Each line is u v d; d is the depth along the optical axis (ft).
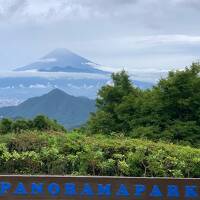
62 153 37.37
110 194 28.55
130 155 36.37
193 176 36.24
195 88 58.59
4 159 36.58
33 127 57.36
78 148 37.47
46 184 28.37
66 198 28.40
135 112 60.08
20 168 36.68
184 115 58.13
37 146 37.73
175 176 35.47
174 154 36.88
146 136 54.49
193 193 28.89
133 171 36.17
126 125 60.54
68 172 36.63
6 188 28.22
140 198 28.68
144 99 60.75
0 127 56.34
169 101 57.93
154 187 28.73
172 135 54.75
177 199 28.81
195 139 55.01
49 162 36.86
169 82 58.23
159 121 56.95
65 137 39.01
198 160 36.24
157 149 37.55
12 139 38.06
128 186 28.63
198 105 58.03
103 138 41.57
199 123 57.62
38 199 28.32
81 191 28.48
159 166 35.83
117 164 36.29
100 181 28.53
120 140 39.50
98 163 36.29
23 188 28.30
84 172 36.17
